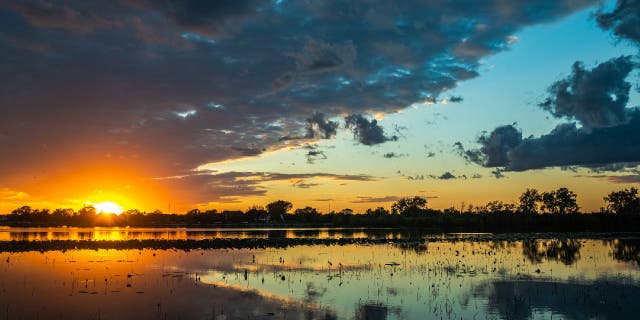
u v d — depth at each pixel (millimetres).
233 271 39094
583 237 91875
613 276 37125
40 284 32531
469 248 63531
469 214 170375
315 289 30984
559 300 28000
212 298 28016
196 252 56562
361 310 25266
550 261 47281
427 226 155250
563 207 166375
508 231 122688
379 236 96250
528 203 171125
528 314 24797
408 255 53031
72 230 131625
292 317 23656
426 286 32281
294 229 152625
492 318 23953
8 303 26484
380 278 35594
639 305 26750
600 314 24891
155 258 49156
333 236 96812
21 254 52906
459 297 28703
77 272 38281
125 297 28234
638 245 70062
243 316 23828
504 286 32438
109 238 85000
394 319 23531
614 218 127500
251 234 107125
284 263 44781
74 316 23797
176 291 30125
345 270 39906
